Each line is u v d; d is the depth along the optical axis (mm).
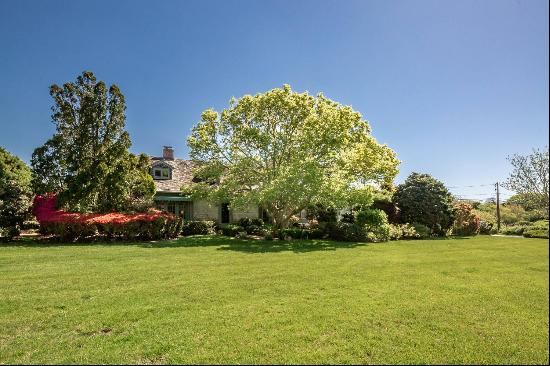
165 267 11078
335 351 4922
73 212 20562
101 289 8227
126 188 22359
